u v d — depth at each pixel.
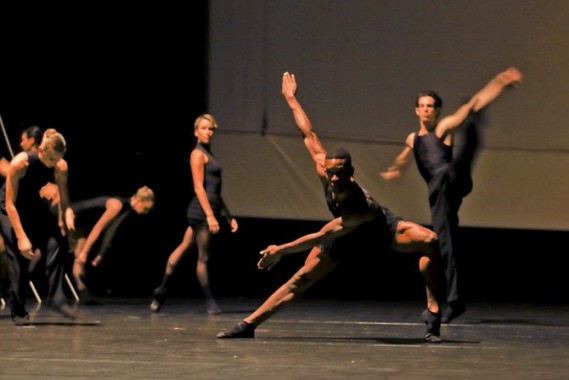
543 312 10.67
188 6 13.34
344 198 6.75
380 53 11.73
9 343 7.04
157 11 13.43
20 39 13.57
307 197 11.91
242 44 11.95
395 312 10.34
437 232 8.94
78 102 13.71
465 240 13.84
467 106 9.08
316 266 7.33
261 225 13.94
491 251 13.85
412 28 11.68
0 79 13.57
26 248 8.09
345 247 7.10
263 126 11.95
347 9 11.75
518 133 11.64
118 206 11.27
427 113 9.04
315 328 8.42
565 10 11.50
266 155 11.94
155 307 10.18
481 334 8.04
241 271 14.05
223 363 5.99
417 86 11.69
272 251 6.77
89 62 13.64
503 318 9.81
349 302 11.89
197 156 10.19
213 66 12.02
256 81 11.93
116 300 11.91
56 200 8.55
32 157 8.30
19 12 13.54
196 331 8.02
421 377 5.50
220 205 10.31
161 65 13.54
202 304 11.40
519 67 11.57
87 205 11.49
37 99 13.66
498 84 9.09
